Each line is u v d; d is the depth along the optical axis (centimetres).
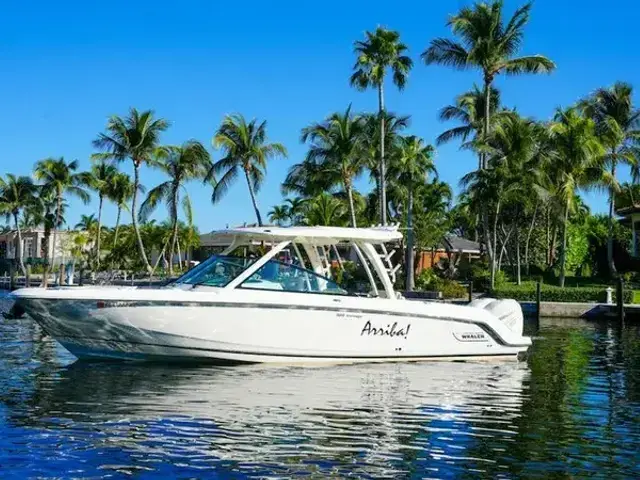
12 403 879
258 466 645
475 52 4066
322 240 1273
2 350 1379
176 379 1044
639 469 653
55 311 1130
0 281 6425
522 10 4053
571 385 1077
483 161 4184
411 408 888
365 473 632
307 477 620
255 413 841
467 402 932
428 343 1253
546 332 2203
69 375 1073
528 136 3900
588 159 3994
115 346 1163
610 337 2003
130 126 5325
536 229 5838
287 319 1150
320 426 787
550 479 624
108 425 776
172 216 5466
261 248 1328
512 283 4194
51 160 6644
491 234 5047
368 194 5694
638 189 5522
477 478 625
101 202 6844
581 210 6222
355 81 4400
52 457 660
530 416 856
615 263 4988
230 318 1128
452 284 3909
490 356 1316
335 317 1177
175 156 5438
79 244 7431
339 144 4178
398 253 5094
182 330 1122
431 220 5638
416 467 651
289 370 1131
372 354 1213
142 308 1112
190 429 763
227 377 1063
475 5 4100
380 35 4350
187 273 1245
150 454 674
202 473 625
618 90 4766
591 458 685
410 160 4916
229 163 4669
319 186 4438
